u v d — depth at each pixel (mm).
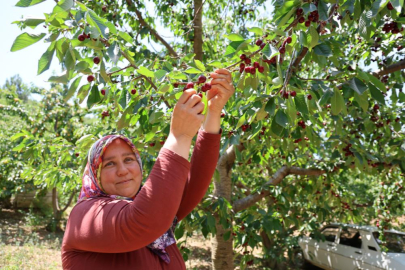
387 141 4516
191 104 966
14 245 8047
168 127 2379
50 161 4289
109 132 3566
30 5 1294
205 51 5500
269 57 1509
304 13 1602
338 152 3994
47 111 9594
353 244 6691
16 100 9641
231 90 1391
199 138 1411
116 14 4555
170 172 902
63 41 1403
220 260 4215
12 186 10578
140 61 2070
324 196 5562
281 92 1941
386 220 6125
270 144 3137
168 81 1720
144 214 841
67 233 1003
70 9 1316
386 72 3309
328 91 2082
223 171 4395
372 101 3844
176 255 1233
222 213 3277
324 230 7703
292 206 6117
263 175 7785
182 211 1410
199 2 4785
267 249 7438
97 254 1000
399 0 1446
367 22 1728
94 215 939
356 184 8375
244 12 5262
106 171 1147
